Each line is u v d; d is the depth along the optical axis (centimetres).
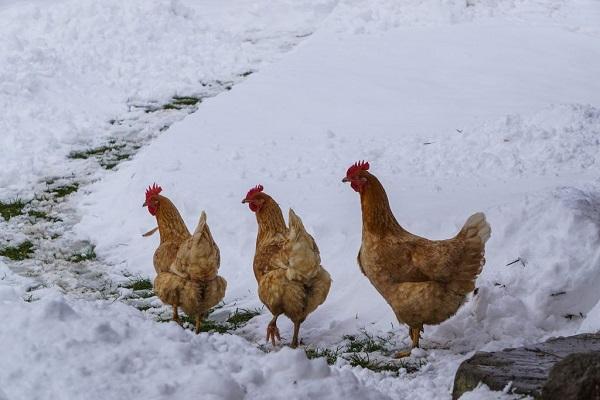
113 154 1568
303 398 594
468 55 1772
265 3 2364
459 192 1168
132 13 2119
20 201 1389
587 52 1769
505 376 645
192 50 2041
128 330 673
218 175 1342
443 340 884
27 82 1784
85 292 1089
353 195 1211
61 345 636
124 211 1311
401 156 1327
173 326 699
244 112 1609
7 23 2108
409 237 852
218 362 638
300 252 844
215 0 2525
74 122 1698
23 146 1582
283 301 864
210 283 902
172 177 1353
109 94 1831
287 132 1491
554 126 1323
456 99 1563
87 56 1956
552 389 550
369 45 1889
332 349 891
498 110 1492
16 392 593
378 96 1608
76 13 2112
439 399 719
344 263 1064
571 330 869
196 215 1234
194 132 1541
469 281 828
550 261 927
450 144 1332
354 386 618
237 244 1155
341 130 1470
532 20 1966
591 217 967
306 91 1669
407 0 2083
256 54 2036
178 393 582
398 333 915
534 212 994
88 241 1259
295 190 1248
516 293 912
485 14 2012
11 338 656
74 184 1453
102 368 612
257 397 590
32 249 1227
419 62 1762
